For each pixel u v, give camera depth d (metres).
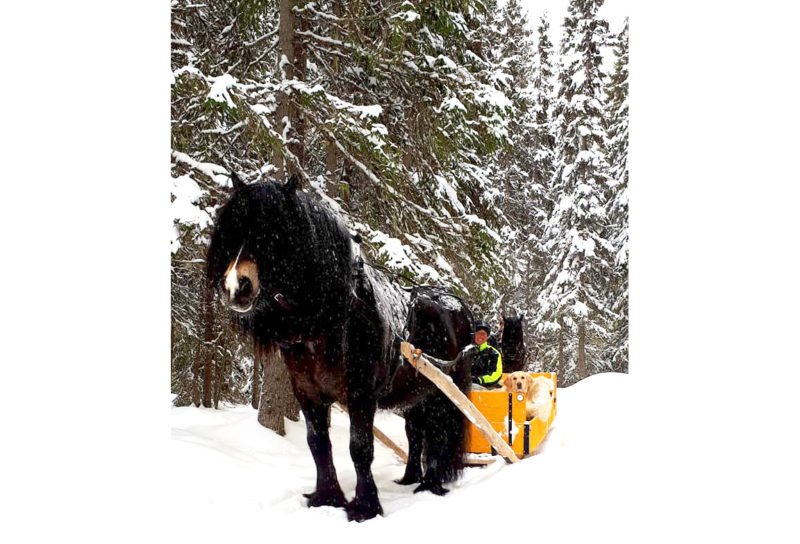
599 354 12.99
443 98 9.93
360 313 4.73
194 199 7.46
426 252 10.04
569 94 12.37
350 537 4.10
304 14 9.38
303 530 4.24
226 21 10.55
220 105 7.25
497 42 12.35
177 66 9.10
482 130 9.90
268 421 8.46
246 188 4.34
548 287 13.16
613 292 13.00
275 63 9.68
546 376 7.16
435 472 5.77
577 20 12.03
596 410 6.75
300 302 4.41
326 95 8.23
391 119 10.40
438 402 5.87
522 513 4.23
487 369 7.07
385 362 4.91
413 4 9.20
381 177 9.16
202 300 10.92
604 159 12.50
